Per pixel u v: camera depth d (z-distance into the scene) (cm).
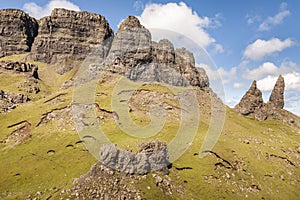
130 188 7381
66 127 12800
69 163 10044
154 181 8088
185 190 8675
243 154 12525
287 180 11962
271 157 13462
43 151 11156
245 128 17250
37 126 13425
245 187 10256
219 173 10338
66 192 7419
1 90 17975
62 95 16600
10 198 8344
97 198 7038
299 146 16450
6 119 14650
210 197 8900
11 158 10988
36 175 9619
